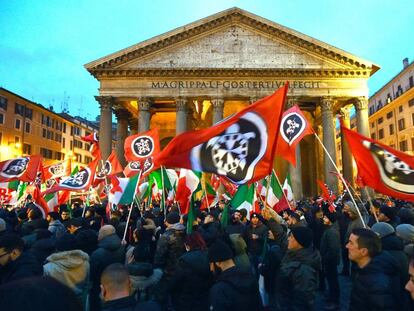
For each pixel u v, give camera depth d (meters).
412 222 7.83
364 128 35.66
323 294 9.87
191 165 5.55
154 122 47.44
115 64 36.38
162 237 6.91
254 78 36.44
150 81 36.34
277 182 10.30
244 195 10.75
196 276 5.11
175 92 36.19
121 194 12.08
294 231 4.98
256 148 5.60
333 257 8.34
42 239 6.31
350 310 4.11
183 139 5.63
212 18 36.66
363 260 4.14
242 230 8.94
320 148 44.69
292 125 8.70
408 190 6.01
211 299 4.00
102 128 35.50
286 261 4.99
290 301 4.73
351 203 8.92
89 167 12.99
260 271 6.73
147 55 36.78
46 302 1.37
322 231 10.50
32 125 56.72
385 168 6.23
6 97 50.34
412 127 49.91
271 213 7.23
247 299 4.00
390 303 3.75
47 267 4.80
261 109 5.73
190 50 36.88
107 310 3.49
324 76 36.31
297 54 36.81
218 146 5.64
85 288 5.04
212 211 11.29
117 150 41.44
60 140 66.06
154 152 12.22
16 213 13.13
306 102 41.09
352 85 36.31
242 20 37.16
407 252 4.85
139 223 9.19
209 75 36.22
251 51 36.81
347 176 37.16
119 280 3.60
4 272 4.70
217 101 36.00
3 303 1.35
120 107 41.28
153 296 5.79
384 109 58.03
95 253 5.86
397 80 56.00
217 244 4.38
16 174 12.30
